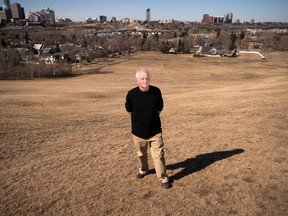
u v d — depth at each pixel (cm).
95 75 7231
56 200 493
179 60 10800
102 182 552
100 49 12900
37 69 6988
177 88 3625
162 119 1205
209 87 3706
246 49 14362
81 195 505
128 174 584
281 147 696
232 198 474
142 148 509
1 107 1723
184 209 450
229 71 7400
